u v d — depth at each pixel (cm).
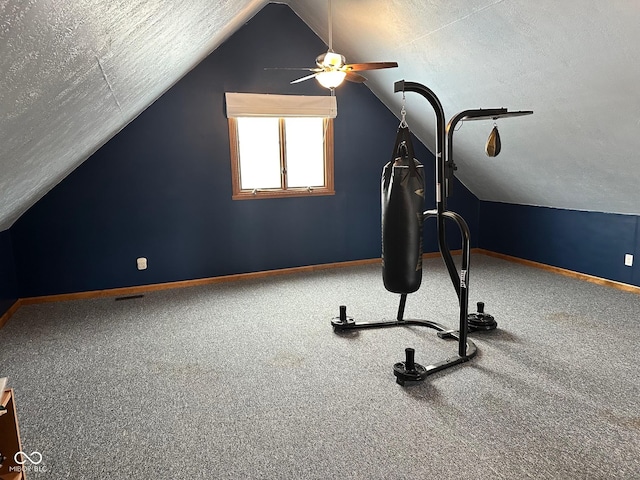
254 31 477
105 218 454
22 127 140
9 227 412
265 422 232
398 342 330
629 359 295
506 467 195
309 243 542
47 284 443
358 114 539
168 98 458
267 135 508
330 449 209
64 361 305
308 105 503
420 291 452
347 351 315
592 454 202
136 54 187
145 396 259
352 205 555
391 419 232
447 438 216
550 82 332
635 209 424
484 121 434
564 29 280
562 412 236
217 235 499
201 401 252
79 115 199
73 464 201
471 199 621
